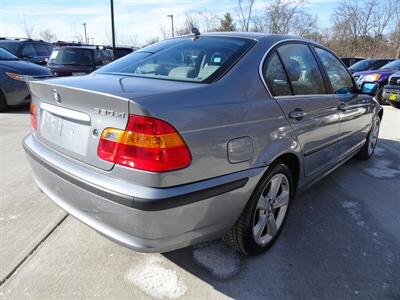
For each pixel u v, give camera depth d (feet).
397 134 22.49
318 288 7.66
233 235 8.05
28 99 25.77
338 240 9.49
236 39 9.20
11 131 19.49
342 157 12.90
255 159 7.61
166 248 6.61
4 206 10.62
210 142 6.63
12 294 7.14
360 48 128.77
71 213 7.29
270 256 8.71
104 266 8.07
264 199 8.45
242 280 7.82
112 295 7.23
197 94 6.84
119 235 6.56
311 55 10.78
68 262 8.16
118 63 9.71
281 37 9.77
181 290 7.46
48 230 9.39
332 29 132.98
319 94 10.54
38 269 7.89
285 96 8.85
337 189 12.99
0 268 7.86
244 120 7.35
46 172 7.72
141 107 5.93
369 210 11.32
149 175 6.02
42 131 8.28
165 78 7.95
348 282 7.86
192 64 8.39
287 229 9.96
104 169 6.48
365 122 14.69
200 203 6.59
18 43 38.42
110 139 6.33
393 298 7.41
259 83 8.15
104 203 6.41
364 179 14.14
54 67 32.35
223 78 7.59
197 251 8.77
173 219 6.32
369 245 9.30
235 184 7.12
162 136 6.01
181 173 6.23
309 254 8.84
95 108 6.56
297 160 9.34
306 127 9.40
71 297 7.13
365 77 36.55
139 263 8.24
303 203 11.68
